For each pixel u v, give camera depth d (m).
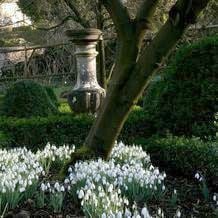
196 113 7.91
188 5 4.86
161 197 5.30
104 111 5.61
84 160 5.77
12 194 4.83
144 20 5.31
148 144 7.43
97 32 11.12
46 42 22.31
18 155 6.75
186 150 6.63
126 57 5.38
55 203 4.77
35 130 9.21
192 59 8.10
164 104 8.30
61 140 9.07
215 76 7.93
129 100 5.46
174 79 8.23
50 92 13.59
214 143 6.51
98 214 4.27
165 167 7.06
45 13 15.55
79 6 14.25
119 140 8.54
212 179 6.12
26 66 21.08
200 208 5.17
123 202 4.70
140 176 5.21
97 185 5.12
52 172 6.61
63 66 20.86
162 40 5.12
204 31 15.02
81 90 10.98
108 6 5.35
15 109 11.15
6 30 23.97
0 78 21.25
